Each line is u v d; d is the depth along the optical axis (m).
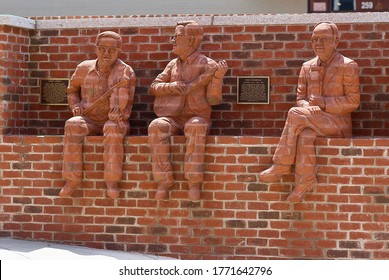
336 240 9.77
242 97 10.97
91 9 17.02
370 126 10.73
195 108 10.34
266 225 9.94
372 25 10.69
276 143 9.91
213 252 10.05
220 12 16.66
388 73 10.68
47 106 11.42
